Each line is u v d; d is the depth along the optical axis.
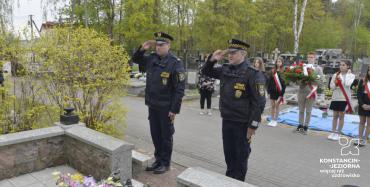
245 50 3.82
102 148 3.87
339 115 6.98
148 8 20.62
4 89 4.83
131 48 22.14
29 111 5.02
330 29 35.81
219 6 24.83
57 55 5.13
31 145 4.20
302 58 21.92
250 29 28.25
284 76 7.97
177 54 21.30
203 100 9.31
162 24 21.98
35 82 5.17
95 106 5.41
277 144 6.54
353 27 39.47
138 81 13.68
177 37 23.38
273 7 31.88
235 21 25.66
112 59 5.40
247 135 3.78
